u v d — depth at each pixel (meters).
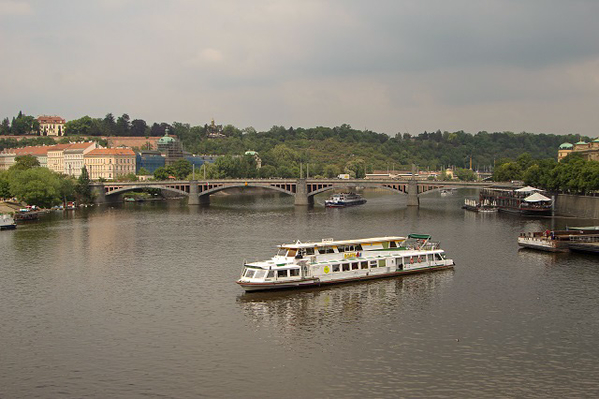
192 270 129.25
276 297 105.69
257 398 68.50
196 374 74.88
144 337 87.56
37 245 165.50
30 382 73.25
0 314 99.12
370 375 74.06
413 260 121.75
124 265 135.75
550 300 103.19
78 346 84.50
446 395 68.88
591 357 78.88
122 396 69.38
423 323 92.19
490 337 86.19
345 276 113.94
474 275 120.44
